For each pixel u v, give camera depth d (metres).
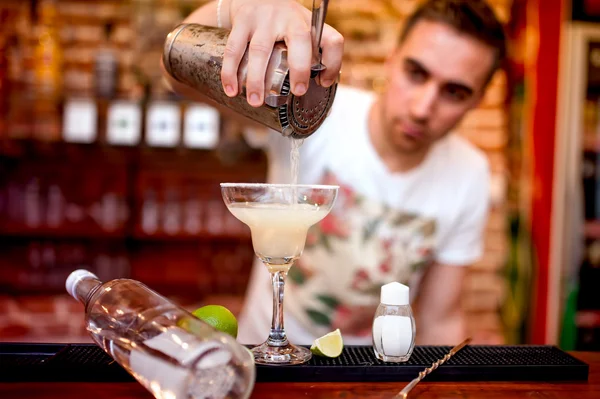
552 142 3.13
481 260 3.43
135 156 3.27
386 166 1.92
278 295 1.13
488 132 3.40
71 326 3.06
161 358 0.87
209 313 1.09
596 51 3.12
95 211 3.24
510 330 3.24
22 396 0.96
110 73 3.16
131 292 0.99
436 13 1.68
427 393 1.00
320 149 1.94
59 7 3.29
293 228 1.08
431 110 1.71
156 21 3.23
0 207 3.18
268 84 1.04
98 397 0.96
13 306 3.12
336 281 1.94
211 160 3.31
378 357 1.11
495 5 3.35
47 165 3.23
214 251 3.37
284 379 1.04
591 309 3.15
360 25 3.39
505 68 3.25
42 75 3.19
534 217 3.17
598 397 1.00
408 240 1.94
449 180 1.98
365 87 3.36
